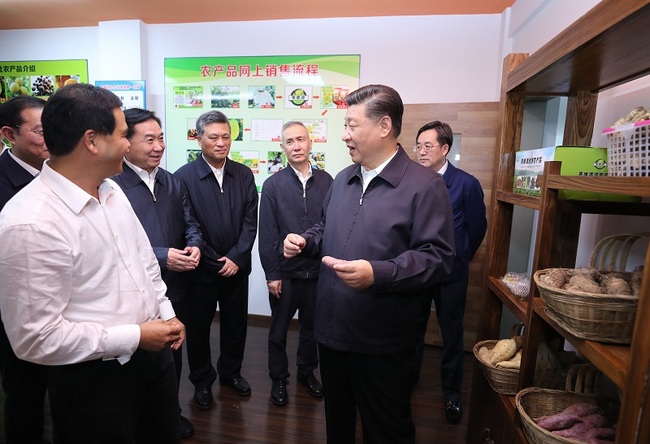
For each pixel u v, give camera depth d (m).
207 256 1.80
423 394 2.14
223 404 1.99
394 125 1.14
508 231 1.49
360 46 2.72
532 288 1.07
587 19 0.81
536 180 1.17
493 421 1.35
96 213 0.93
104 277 0.92
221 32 2.86
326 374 1.34
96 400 0.95
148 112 1.53
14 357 1.35
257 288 3.08
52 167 0.89
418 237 1.10
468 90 2.63
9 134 1.32
